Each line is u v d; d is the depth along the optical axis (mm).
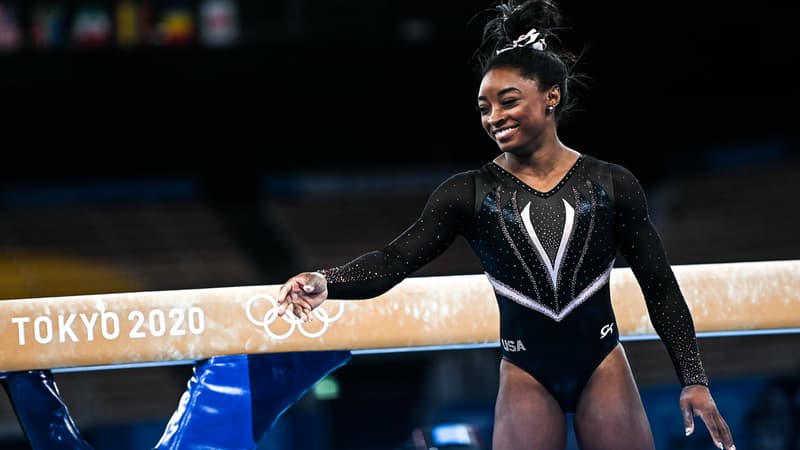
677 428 23000
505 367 7258
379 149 41938
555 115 7176
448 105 40344
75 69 34375
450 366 26797
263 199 42188
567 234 6871
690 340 6941
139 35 36406
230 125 40375
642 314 8055
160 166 40719
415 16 39312
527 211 6910
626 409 7016
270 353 8164
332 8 38594
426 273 38031
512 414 7062
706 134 41781
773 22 35188
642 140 42281
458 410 22938
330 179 42750
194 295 7824
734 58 36250
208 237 40000
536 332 6984
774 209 39812
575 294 6922
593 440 7051
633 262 7082
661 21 35062
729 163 43438
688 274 8055
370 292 6770
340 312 7949
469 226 7102
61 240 38500
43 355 7555
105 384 30906
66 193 40562
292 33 36406
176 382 31672
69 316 7605
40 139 39500
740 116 40625
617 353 7188
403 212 42125
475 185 7055
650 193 43156
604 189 6930
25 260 37125
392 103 40031
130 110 38562
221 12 37188
